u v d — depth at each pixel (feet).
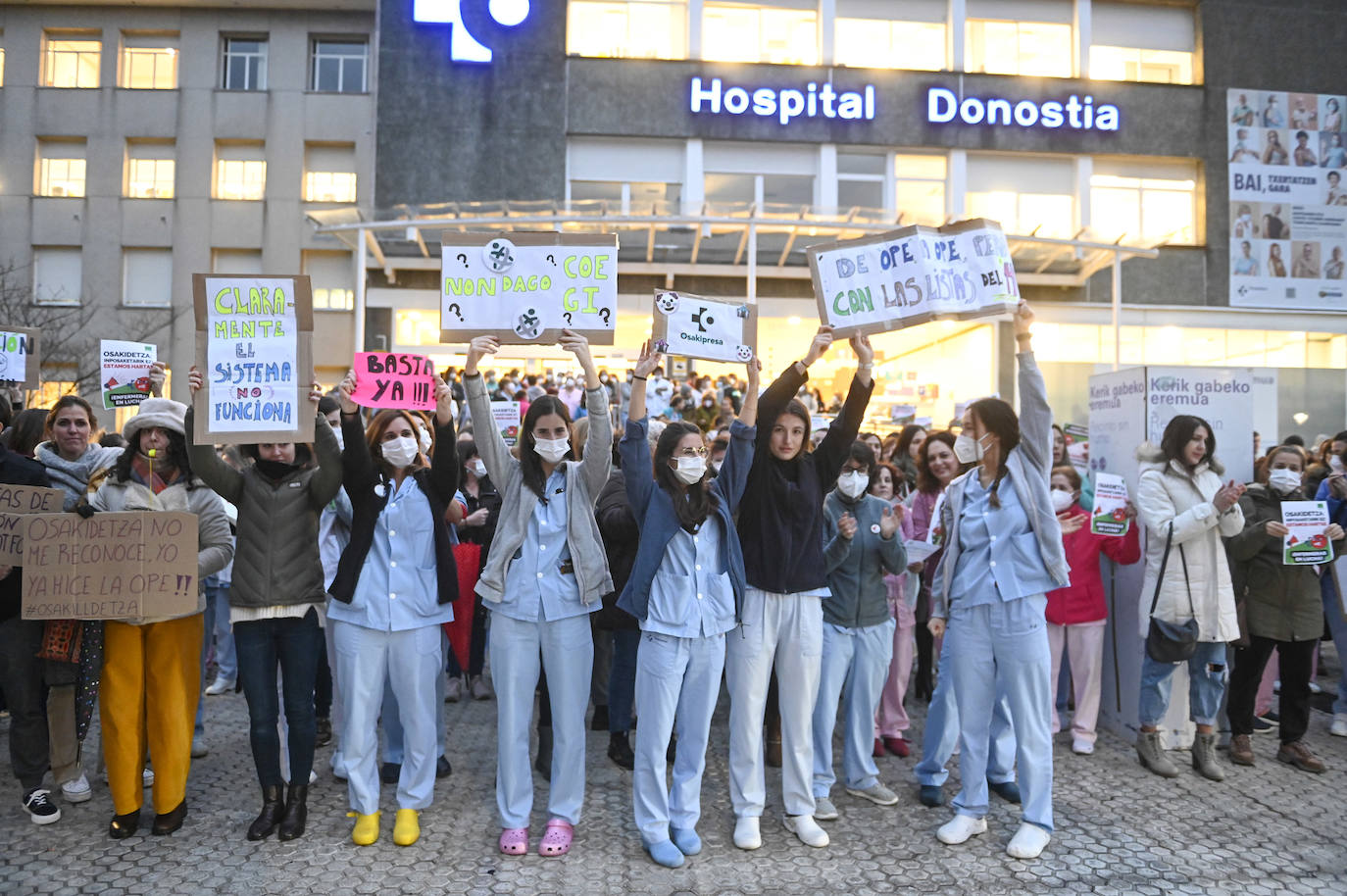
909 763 17.30
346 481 13.34
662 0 62.28
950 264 14.21
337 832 13.56
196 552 12.84
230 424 13.04
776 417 13.61
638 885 12.00
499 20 60.59
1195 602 16.14
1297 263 63.46
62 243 68.18
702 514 12.91
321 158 69.72
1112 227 63.52
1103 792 15.69
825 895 11.81
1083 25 63.67
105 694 13.11
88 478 15.97
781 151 61.98
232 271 69.10
